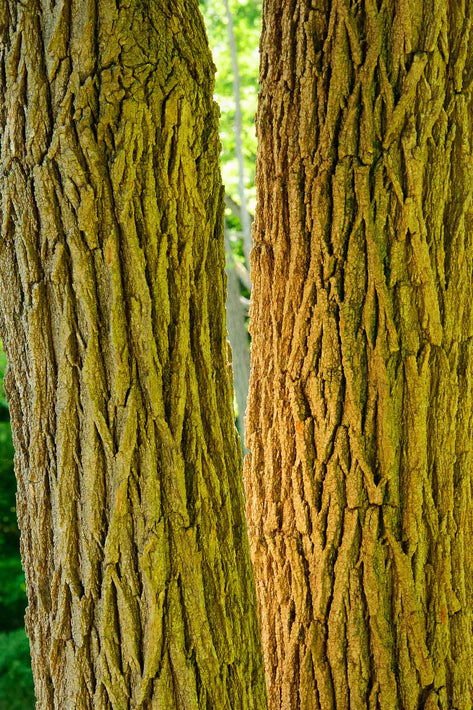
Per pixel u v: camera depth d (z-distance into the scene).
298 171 2.77
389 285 2.68
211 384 2.24
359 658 2.74
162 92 2.04
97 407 2.09
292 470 2.85
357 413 2.71
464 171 2.70
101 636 2.14
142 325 2.08
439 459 2.75
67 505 2.14
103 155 2.02
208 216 2.24
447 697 2.76
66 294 2.07
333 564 2.77
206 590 2.21
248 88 9.09
